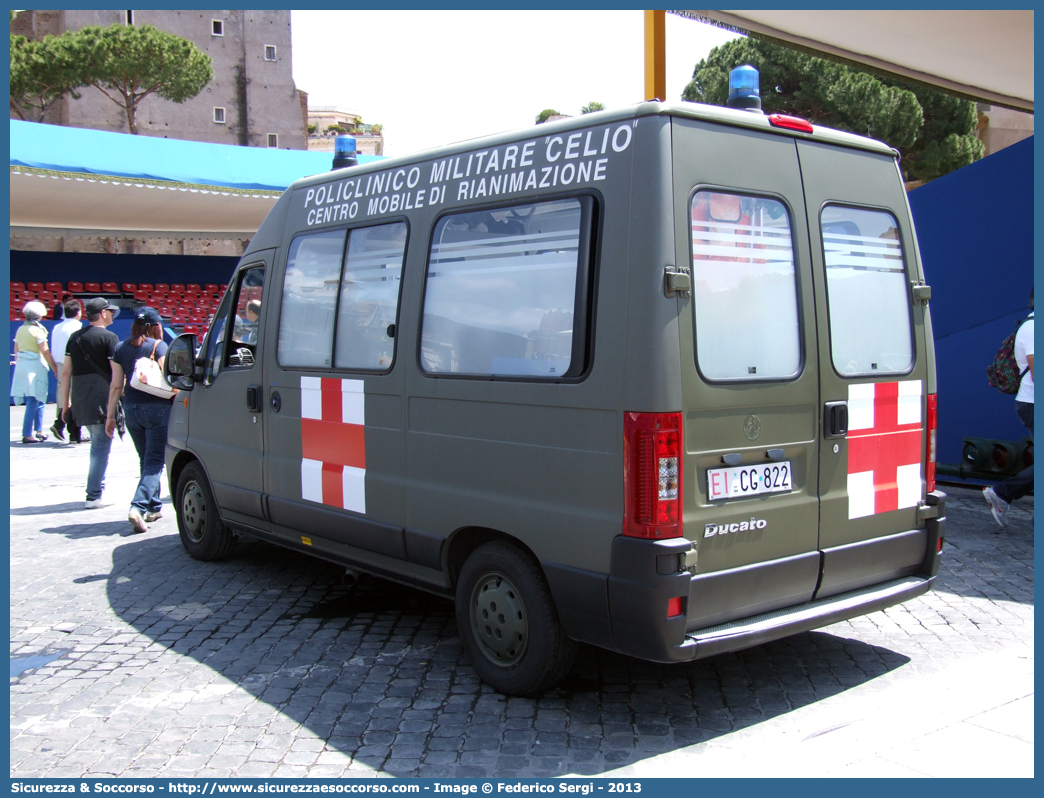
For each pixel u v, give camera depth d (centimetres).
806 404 396
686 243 355
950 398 894
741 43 3578
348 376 496
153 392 728
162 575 624
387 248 481
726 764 347
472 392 419
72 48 4453
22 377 1358
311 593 579
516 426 397
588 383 366
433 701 409
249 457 584
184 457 669
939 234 901
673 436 347
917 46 1120
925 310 459
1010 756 347
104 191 2145
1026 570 601
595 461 364
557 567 377
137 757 359
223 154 2197
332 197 531
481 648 425
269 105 5925
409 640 489
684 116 364
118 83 4681
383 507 473
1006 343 716
